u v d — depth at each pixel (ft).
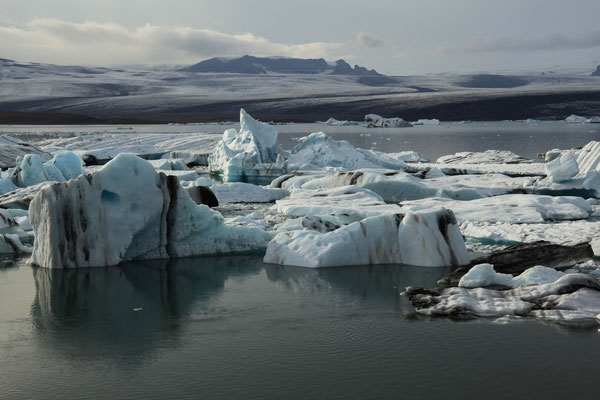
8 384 23.15
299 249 44.32
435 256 42.78
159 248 46.50
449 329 28.81
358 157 122.42
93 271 42.19
